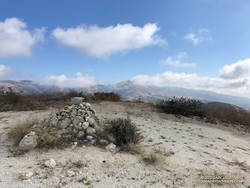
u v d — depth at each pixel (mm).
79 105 6086
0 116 8297
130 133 5359
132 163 4270
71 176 3506
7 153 4309
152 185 3467
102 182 3416
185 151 5434
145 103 13836
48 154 4328
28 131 4996
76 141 5043
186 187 3502
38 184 3170
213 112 12539
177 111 11586
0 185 3059
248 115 12953
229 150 6105
